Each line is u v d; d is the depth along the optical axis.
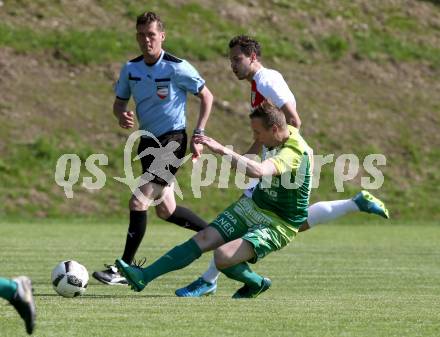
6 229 43.59
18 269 27.81
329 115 63.41
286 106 23.16
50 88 59.97
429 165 61.06
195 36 68.00
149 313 17.48
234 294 21.12
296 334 15.36
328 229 48.56
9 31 63.91
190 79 25.09
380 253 35.59
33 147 54.97
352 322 16.69
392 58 72.00
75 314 17.28
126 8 69.75
